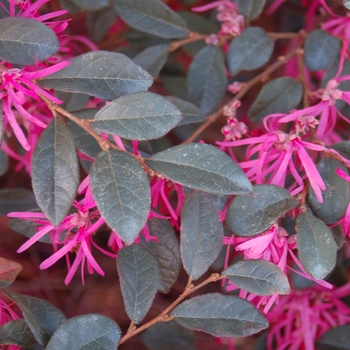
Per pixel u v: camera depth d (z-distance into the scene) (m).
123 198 0.51
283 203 0.54
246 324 0.53
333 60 0.63
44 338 0.53
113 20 0.71
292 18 0.78
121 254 0.54
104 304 0.79
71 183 0.51
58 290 0.79
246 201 0.54
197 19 0.72
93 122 0.52
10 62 0.52
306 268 0.53
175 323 0.64
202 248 0.54
